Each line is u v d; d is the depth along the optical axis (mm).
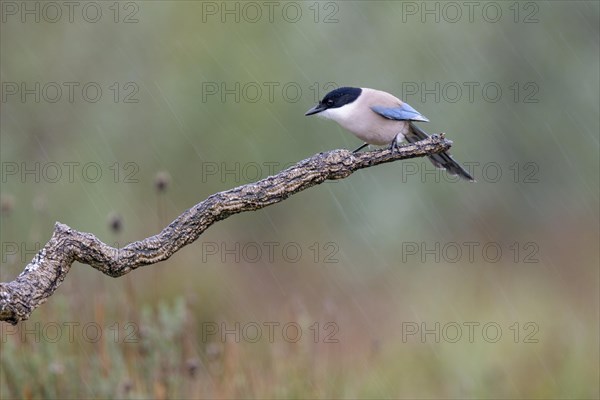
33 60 17047
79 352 8312
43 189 15797
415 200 18297
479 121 18812
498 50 19109
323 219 17938
